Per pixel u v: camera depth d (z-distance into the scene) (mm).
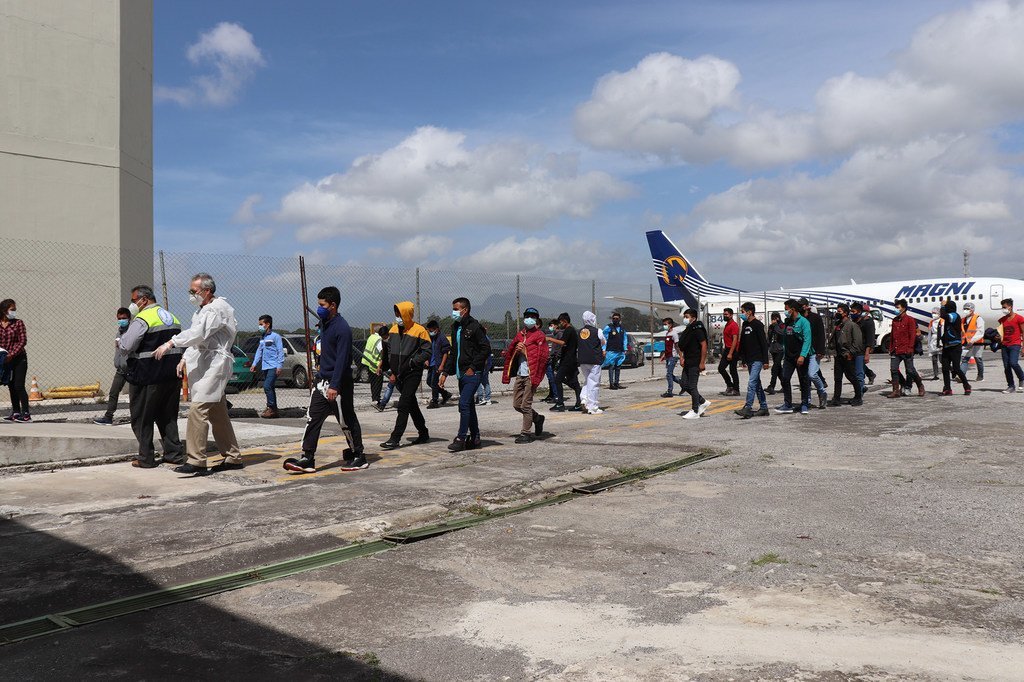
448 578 4133
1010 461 7297
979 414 11062
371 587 3990
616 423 11219
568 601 3744
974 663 2910
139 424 7871
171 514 5629
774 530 5000
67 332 16156
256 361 12531
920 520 5168
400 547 4754
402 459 8133
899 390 13898
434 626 3436
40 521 5445
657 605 3662
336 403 7531
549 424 11250
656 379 21344
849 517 5301
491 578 4125
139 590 3975
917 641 3150
